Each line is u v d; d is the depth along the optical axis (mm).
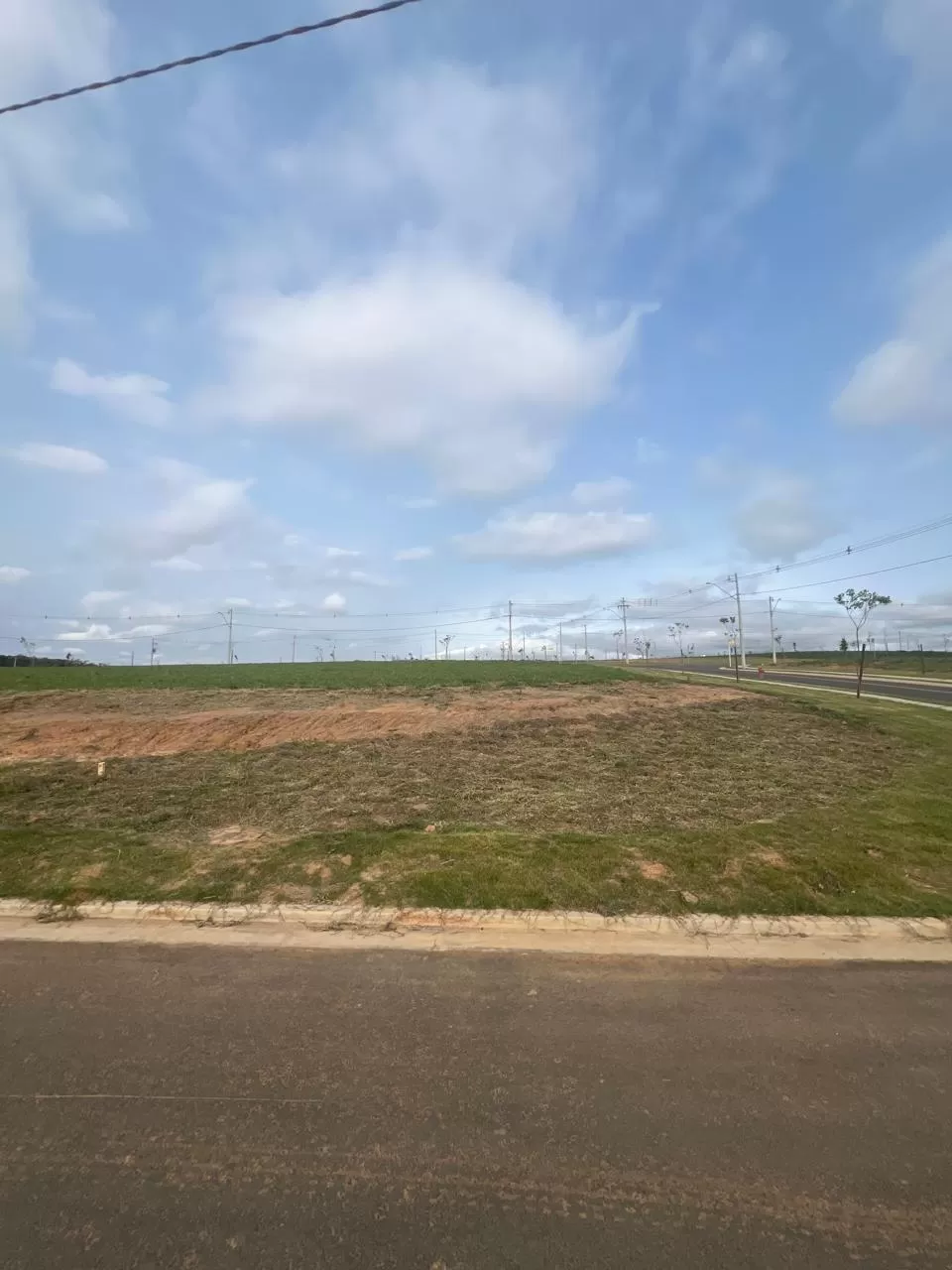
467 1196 2674
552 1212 2590
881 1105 3285
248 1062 3621
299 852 7164
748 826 8188
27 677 32094
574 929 5590
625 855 6984
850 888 6426
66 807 9523
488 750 13953
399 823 8422
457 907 5859
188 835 7965
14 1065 3590
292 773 11867
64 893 6191
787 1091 3393
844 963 5016
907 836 7871
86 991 4480
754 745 14695
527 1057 3693
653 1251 2412
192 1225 2523
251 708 20094
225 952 5129
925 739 16297
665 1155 2910
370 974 4750
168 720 17312
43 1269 2316
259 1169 2811
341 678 31031
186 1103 3252
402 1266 2352
